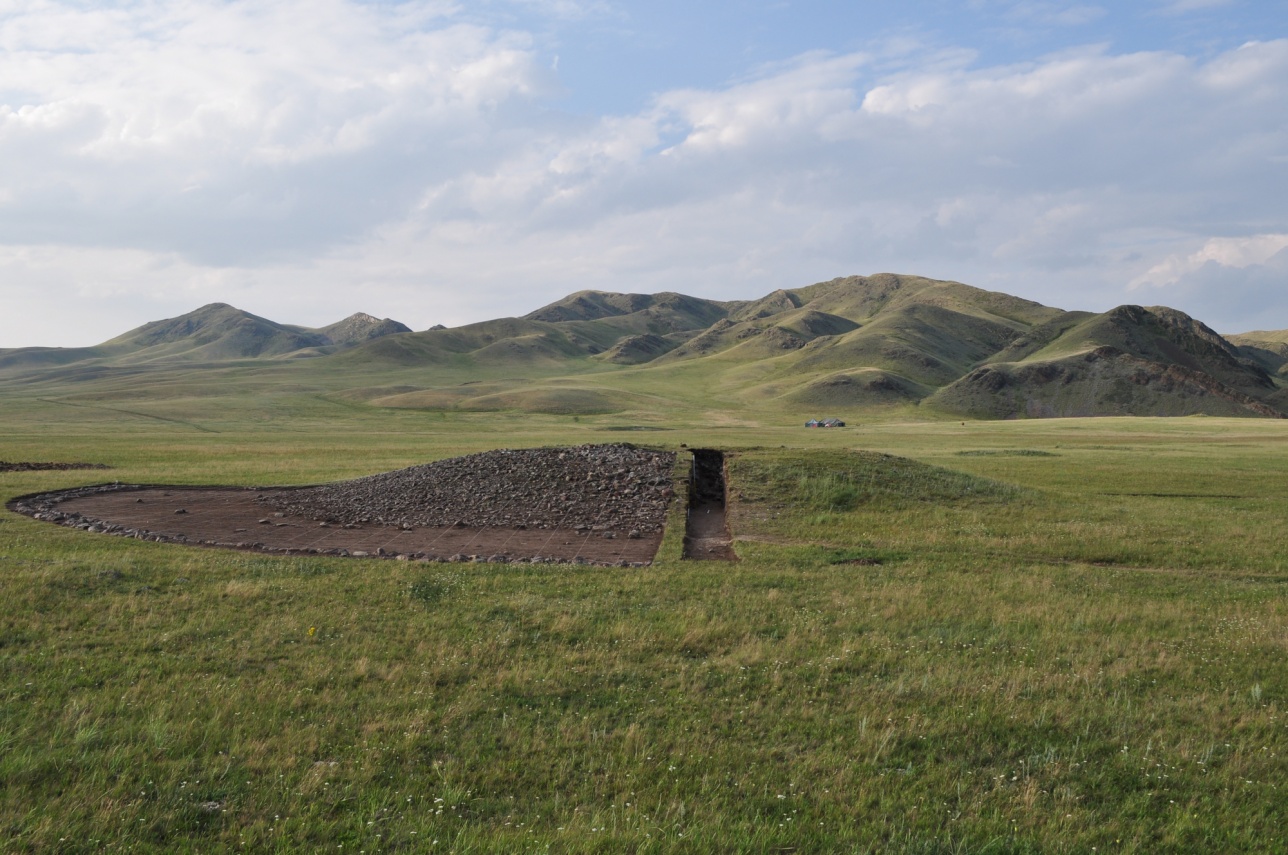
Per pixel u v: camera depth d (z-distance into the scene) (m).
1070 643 15.18
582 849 7.91
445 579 20.06
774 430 131.12
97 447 77.44
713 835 8.27
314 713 11.53
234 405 172.62
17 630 15.07
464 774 9.73
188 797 9.04
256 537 27.28
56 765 9.59
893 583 20.19
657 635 15.39
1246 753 10.50
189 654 14.03
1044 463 60.03
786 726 11.27
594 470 35.12
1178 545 26.03
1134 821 8.80
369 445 87.69
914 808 8.91
